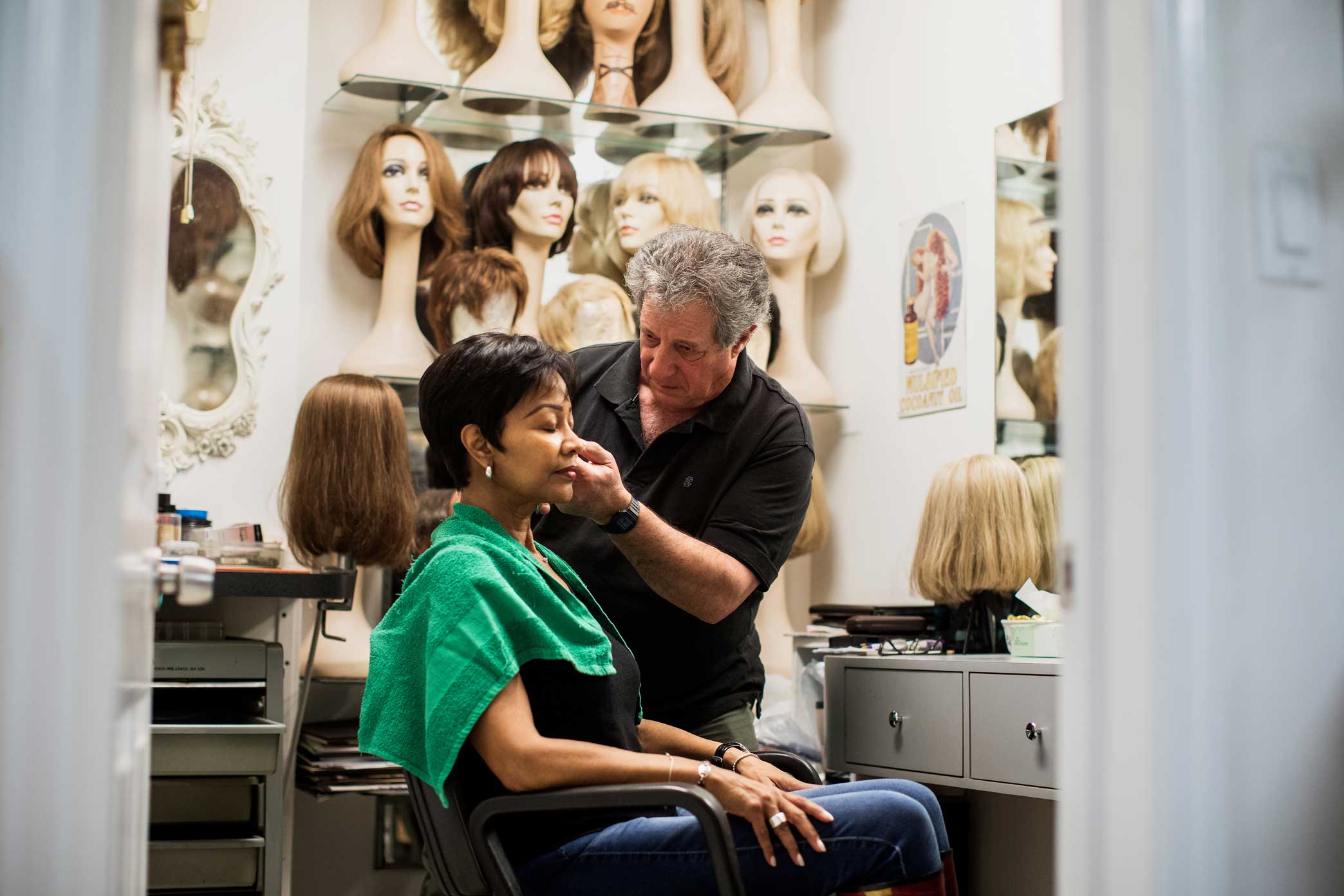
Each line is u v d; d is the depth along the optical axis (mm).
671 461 2521
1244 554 1252
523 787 1811
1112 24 1290
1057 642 2754
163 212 1437
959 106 3711
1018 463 3371
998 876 3416
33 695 1094
